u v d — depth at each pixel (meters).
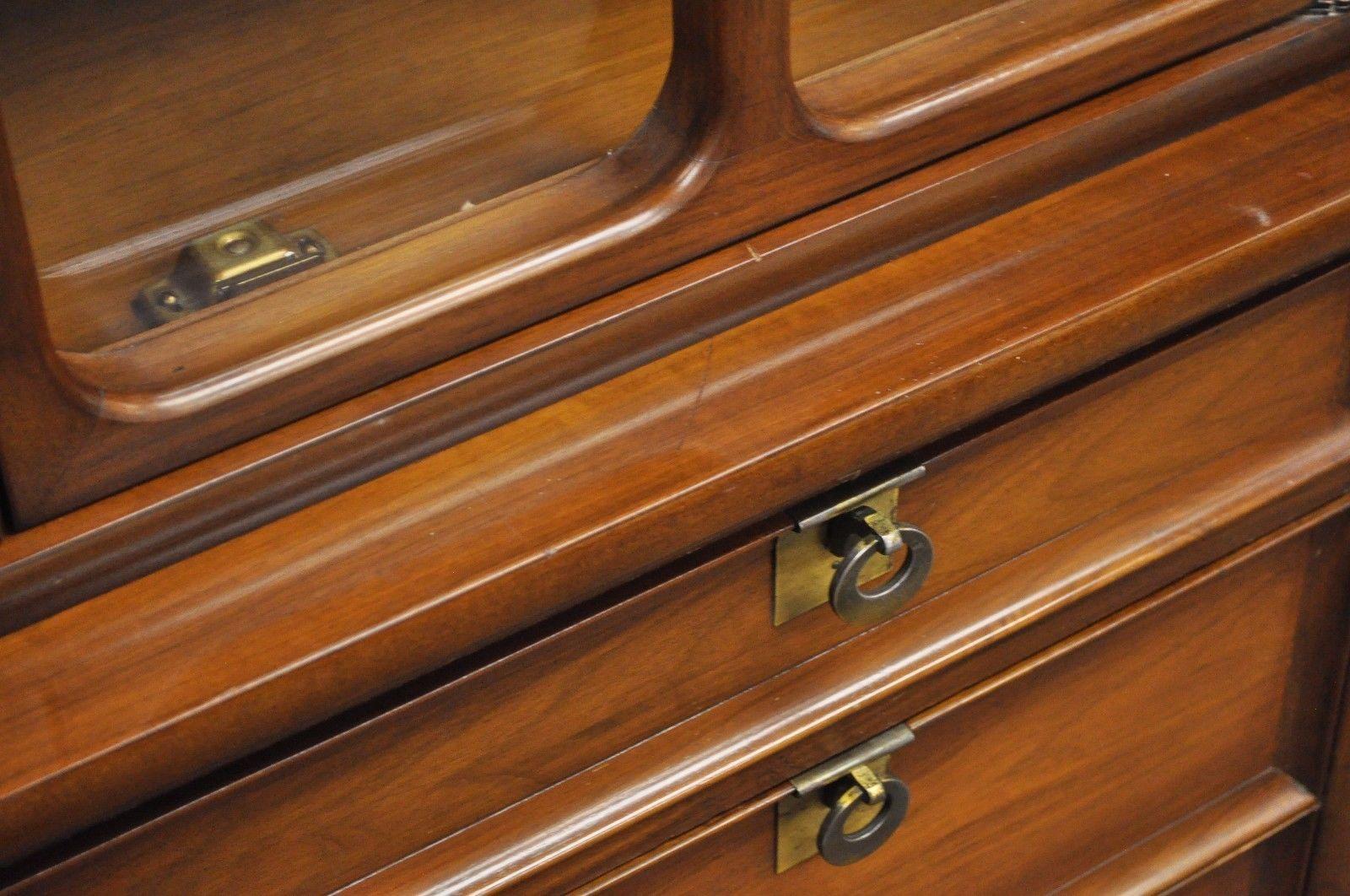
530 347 1.04
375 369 1.02
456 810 1.05
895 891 1.21
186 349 0.99
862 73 1.08
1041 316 1.07
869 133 1.07
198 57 1.04
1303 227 1.10
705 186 1.05
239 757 0.98
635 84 1.05
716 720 1.10
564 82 1.05
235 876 1.02
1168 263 1.09
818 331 1.07
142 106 1.02
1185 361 1.13
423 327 1.02
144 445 0.99
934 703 1.14
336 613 0.99
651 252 1.05
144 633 0.98
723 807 1.11
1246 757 1.30
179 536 1.00
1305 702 1.30
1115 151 1.13
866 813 1.18
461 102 1.05
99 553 0.99
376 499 1.02
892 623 1.12
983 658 1.14
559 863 1.07
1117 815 1.27
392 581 1.00
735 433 1.04
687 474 1.02
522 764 1.06
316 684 0.98
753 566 1.07
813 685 1.11
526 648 1.03
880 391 1.04
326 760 1.01
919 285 1.08
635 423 1.04
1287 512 1.20
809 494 1.05
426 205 1.03
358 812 1.03
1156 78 1.13
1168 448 1.16
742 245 1.07
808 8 1.08
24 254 0.94
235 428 1.00
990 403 1.07
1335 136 1.14
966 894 1.24
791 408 1.04
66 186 1.01
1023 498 1.13
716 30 1.02
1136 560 1.16
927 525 1.11
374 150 1.03
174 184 1.01
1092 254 1.09
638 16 1.06
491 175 1.04
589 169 1.05
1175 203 1.11
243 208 1.02
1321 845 1.35
